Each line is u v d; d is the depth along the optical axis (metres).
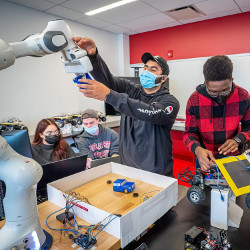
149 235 0.84
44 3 3.11
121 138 1.55
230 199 0.97
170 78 4.32
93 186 1.13
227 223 0.87
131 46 5.02
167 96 1.28
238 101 1.23
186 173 1.05
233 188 0.78
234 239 0.81
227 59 1.01
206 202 1.07
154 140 1.38
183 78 4.18
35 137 1.80
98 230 0.80
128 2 3.09
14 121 3.17
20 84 3.29
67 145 1.90
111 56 4.79
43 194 1.15
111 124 4.43
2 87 3.08
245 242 0.79
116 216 0.75
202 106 1.30
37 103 3.53
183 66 4.13
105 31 4.56
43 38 0.64
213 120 1.30
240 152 1.33
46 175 1.13
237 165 0.88
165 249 0.77
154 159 1.39
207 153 1.05
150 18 3.78
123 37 4.84
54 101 3.77
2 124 2.88
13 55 0.60
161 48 4.53
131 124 1.45
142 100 1.45
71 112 4.06
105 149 2.29
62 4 3.15
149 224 0.86
